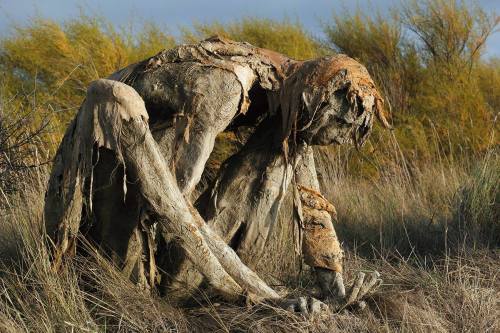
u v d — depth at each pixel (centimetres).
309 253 492
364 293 473
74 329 433
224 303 468
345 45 1288
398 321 481
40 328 433
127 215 454
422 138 1112
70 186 439
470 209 756
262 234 481
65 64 1081
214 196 482
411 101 1211
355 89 447
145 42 1153
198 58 450
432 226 754
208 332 454
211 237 446
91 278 459
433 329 487
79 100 1044
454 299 538
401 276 598
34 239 493
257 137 487
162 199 433
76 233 448
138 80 452
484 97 1272
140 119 428
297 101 450
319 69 450
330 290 488
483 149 1126
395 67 1247
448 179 943
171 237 450
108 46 1106
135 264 464
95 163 434
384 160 1047
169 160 441
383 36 1267
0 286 474
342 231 740
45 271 453
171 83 445
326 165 982
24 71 1120
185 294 477
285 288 533
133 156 429
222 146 909
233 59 450
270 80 459
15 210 621
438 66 1245
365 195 854
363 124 456
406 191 903
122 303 452
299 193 500
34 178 741
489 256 666
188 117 439
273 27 1251
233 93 442
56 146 844
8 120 795
